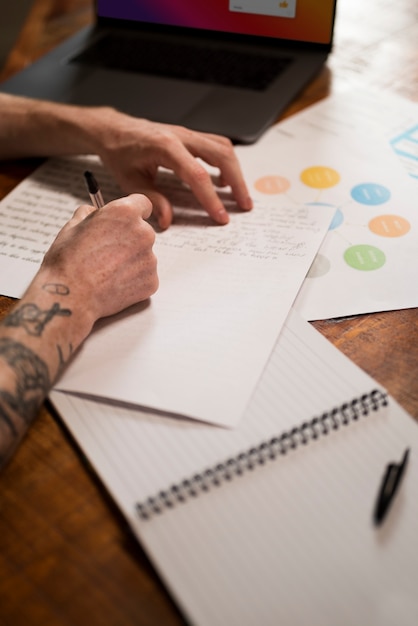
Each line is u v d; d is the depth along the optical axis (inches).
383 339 24.6
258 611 17.1
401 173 33.0
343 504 19.3
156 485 20.0
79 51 43.5
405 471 20.1
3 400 20.8
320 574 17.8
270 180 33.1
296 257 28.0
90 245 25.1
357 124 37.0
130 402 22.3
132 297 25.6
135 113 37.5
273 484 19.9
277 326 24.7
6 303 26.8
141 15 44.3
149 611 17.6
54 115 34.2
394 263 27.8
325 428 21.1
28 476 20.9
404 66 42.2
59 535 19.4
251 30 42.3
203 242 29.4
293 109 38.6
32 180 34.2
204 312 25.6
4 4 48.6
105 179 33.9
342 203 31.3
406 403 22.2
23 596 18.1
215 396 22.3
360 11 49.1
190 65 41.4
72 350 23.6
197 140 32.0
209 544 18.5
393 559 18.1
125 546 19.0
